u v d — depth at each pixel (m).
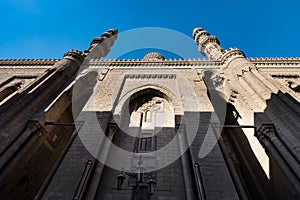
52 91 16.39
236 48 21.66
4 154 10.79
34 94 14.88
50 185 10.52
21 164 13.51
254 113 14.49
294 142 11.05
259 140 13.30
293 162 10.51
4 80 21.16
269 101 14.02
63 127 19.05
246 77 17.25
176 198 11.05
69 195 10.00
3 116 12.06
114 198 11.05
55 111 15.11
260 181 14.16
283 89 14.52
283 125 12.13
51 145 17.27
